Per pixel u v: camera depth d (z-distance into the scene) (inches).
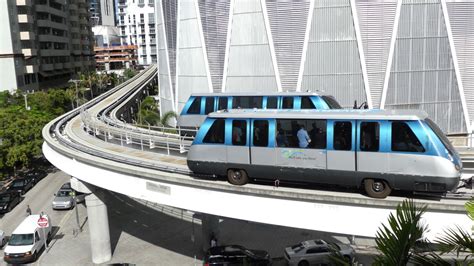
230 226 1270.9
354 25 1348.4
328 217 538.6
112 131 1029.8
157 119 1772.9
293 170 570.9
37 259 1064.2
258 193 581.0
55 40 3873.0
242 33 1507.1
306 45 1407.5
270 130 581.9
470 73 1384.1
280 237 1181.1
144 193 741.3
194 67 1680.6
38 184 1761.8
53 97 2738.7
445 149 488.4
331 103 938.1
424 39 1350.9
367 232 518.9
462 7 1337.4
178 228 1269.7
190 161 647.8
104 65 7623.0
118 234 1224.2
